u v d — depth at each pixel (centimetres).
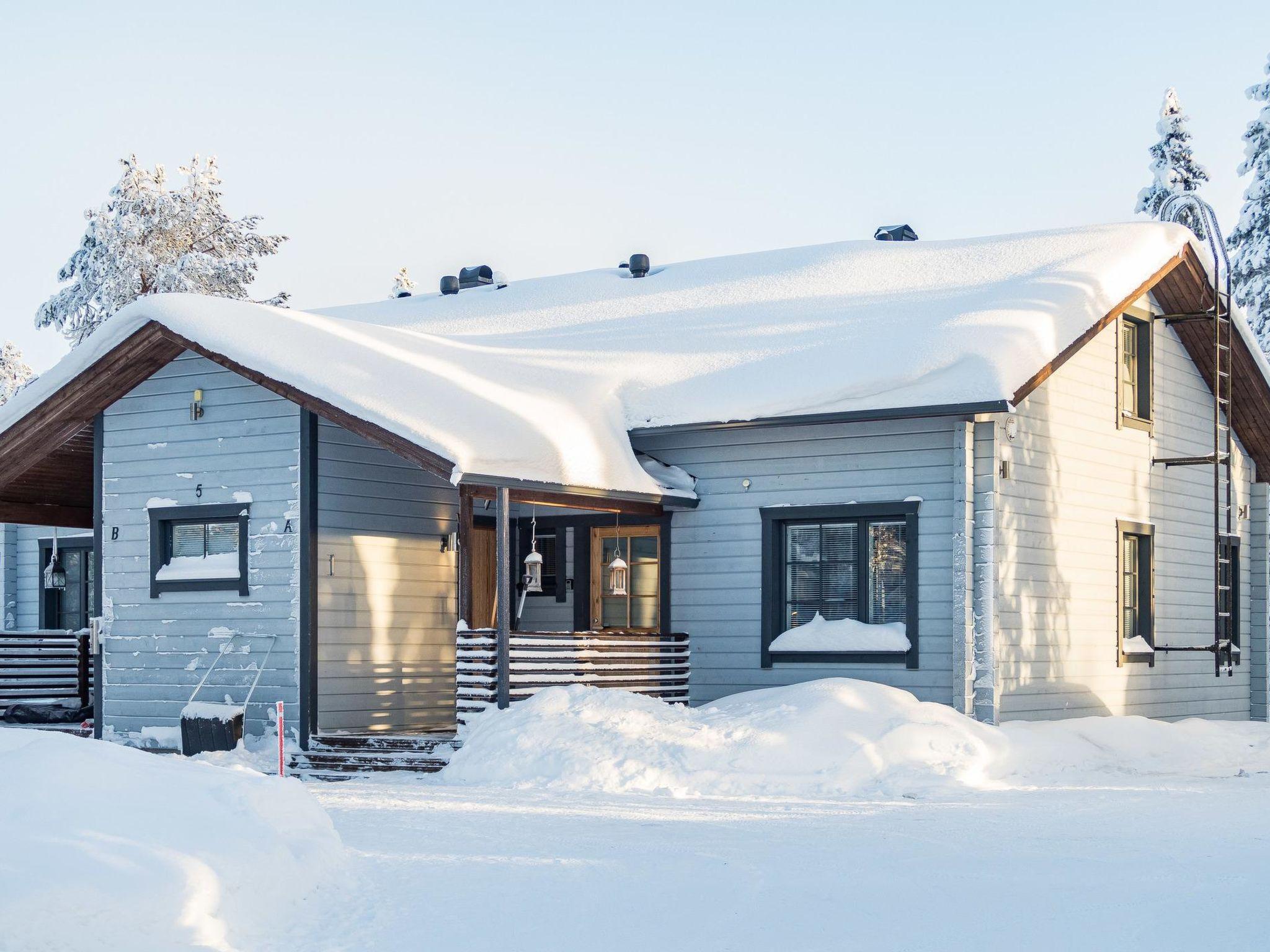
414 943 745
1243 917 788
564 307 2341
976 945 730
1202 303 2062
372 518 1791
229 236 4094
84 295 3919
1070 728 1672
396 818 1203
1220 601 1998
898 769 1445
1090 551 1855
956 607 1644
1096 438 1891
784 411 1736
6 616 2600
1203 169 3794
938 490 1697
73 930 693
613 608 1980
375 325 2053
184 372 1836
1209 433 2180
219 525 1817
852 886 885
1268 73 3584
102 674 1877
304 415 1730
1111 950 713
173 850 782
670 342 2039
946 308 1858
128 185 3988
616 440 1811
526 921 795
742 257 2380
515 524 2030
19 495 2144
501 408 1722
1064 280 1833
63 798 804
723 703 1658
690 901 846
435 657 1858
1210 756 1703
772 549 1802
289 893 827
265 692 1736
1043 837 1088
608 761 1449
